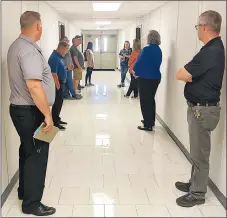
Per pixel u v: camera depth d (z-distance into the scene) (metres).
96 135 4.51
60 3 5.41
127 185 2.96
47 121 2.24
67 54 6.62
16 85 2.26
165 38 5.07
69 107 6.41
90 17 8.52
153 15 6.43
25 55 2.17
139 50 6.91
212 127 2.44
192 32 3.51
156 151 3.88
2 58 2.58
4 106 2.65
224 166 2.57
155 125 5.14
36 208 2.42
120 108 6.39
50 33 5.82
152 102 4.65
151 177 3.13
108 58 16.80
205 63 2.33
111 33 16.45
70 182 3.00
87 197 2.72
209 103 2.39
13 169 2.92
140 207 2.57
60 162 3.48
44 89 2.34
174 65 4.38
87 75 9.64
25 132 2.32
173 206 2.60
